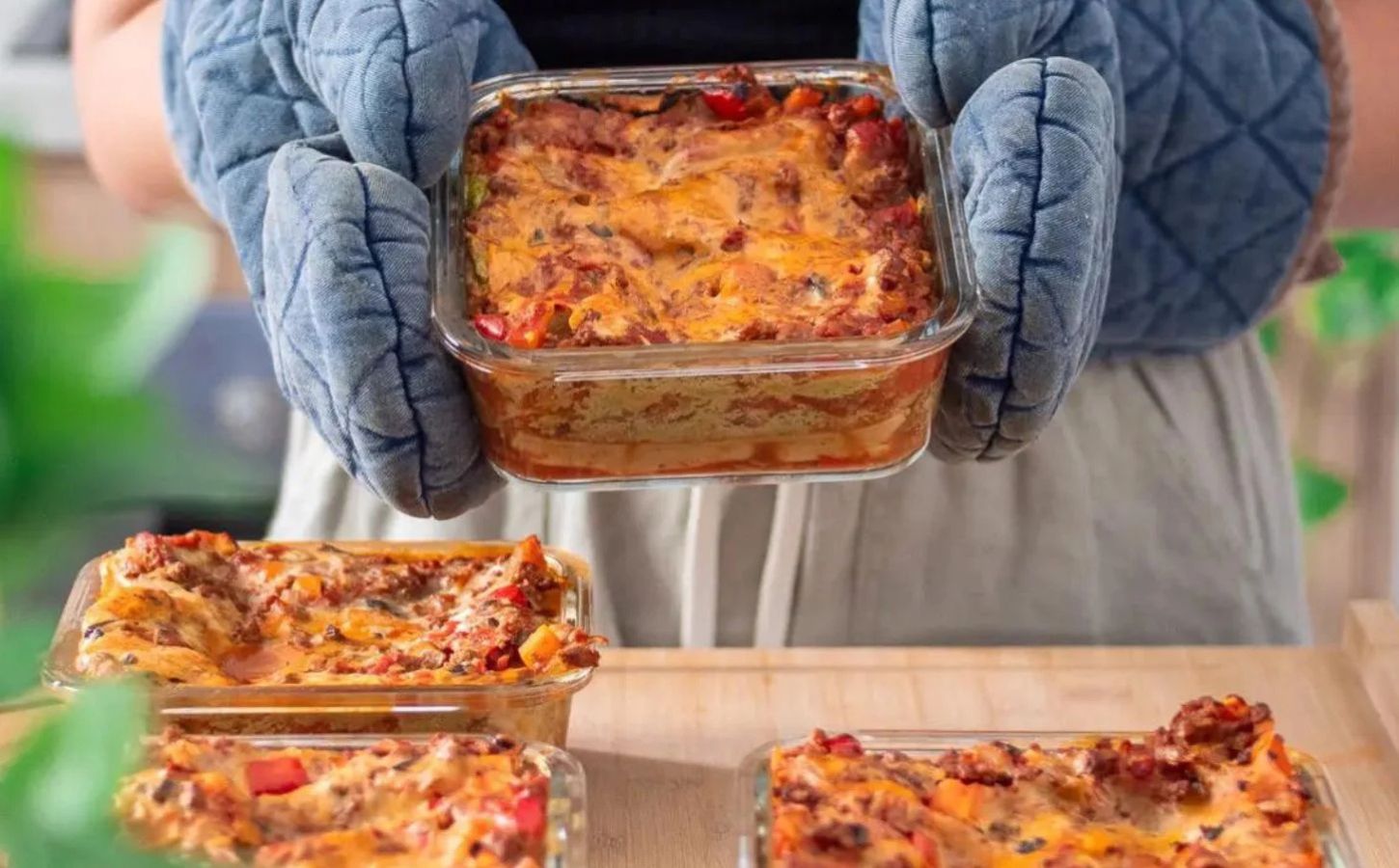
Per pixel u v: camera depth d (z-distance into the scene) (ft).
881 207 3.61
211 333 5.21
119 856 1.18
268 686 3.38
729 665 4.40
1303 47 3.93
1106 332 4.32
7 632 1.01
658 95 3.81
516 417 3.11
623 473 3.19
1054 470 4.59
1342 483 7.54
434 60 3.17
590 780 3.99
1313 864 3.14
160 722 3.35
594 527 4.65
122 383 0.83
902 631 4.75
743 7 4.30
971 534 4.64
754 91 3.81
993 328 3.15
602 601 4.71
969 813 3.22
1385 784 4.01
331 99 3.28
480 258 3.34
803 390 3.06
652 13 4.28
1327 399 7.55
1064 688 4.34
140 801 2.92
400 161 3.18
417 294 3.07
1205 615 4.82
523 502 4.71
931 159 3.51
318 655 3.68
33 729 1.23
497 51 3.91
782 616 4.67
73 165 5.80
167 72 4.01
